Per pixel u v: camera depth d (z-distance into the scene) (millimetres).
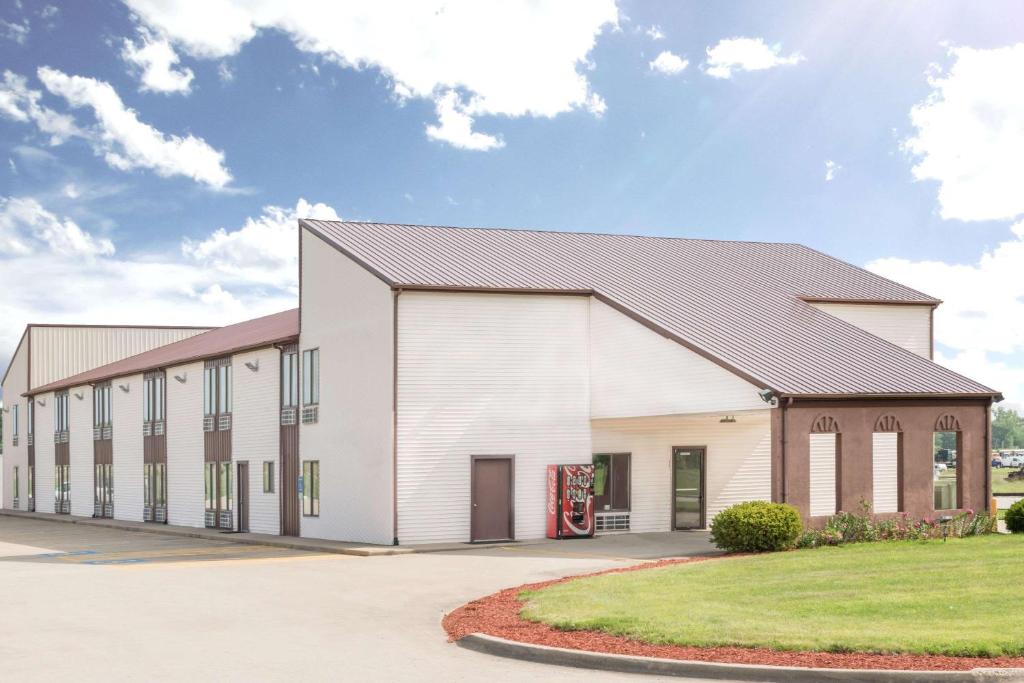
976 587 13969
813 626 11391
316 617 14406
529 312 28141
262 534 34125
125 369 47281
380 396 27391
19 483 62406
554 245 33156
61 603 16047
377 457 27453
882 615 12055
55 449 56531
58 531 40344
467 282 27672
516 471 27688
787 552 19844
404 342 26922
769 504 20828
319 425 30953
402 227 32938
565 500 27391
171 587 18156
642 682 9797
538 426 27984
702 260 34375
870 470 22375
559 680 9922
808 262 36250
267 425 34594
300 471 32188
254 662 11031
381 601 16062
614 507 28672
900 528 21594
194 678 10227
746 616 12258
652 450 29125
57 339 60281
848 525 21188
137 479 45656
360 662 10992
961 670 9312
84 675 10422
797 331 26844
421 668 10633
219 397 38219
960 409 23547
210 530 36938
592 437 28453
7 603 16062
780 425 21656
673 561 20031
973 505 23562
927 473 23016
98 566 22938
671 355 25359
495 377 27672
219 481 38094
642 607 13195
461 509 27109
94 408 51062
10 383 64438
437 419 27078
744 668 9750
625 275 30641
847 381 22875
